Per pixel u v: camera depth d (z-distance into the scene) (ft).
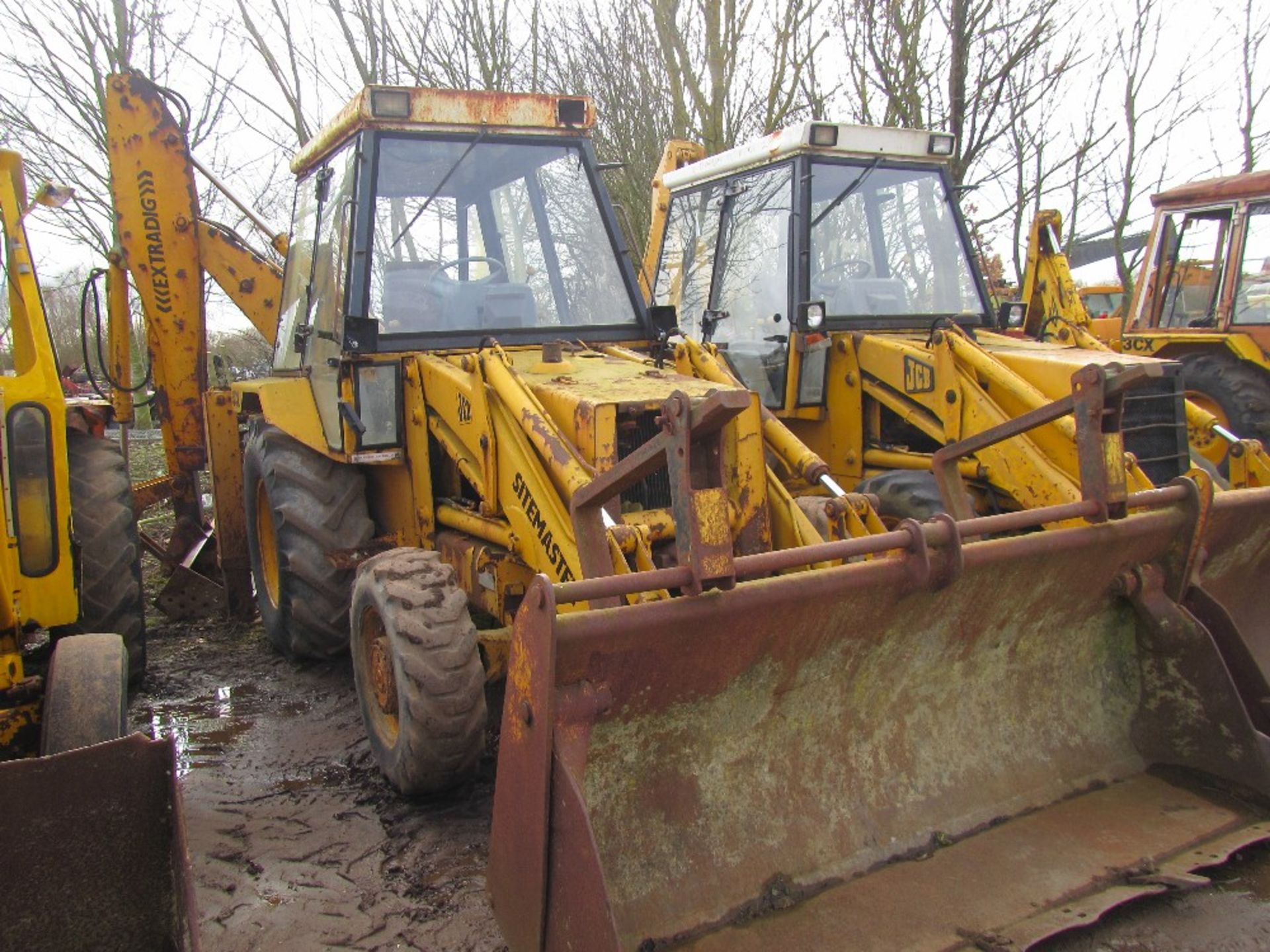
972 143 28.30
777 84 32.78
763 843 9.57
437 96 15.71
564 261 16.56
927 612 10.28
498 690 15.07
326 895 10.70
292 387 16.93
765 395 21.13
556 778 8.20
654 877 9.05
